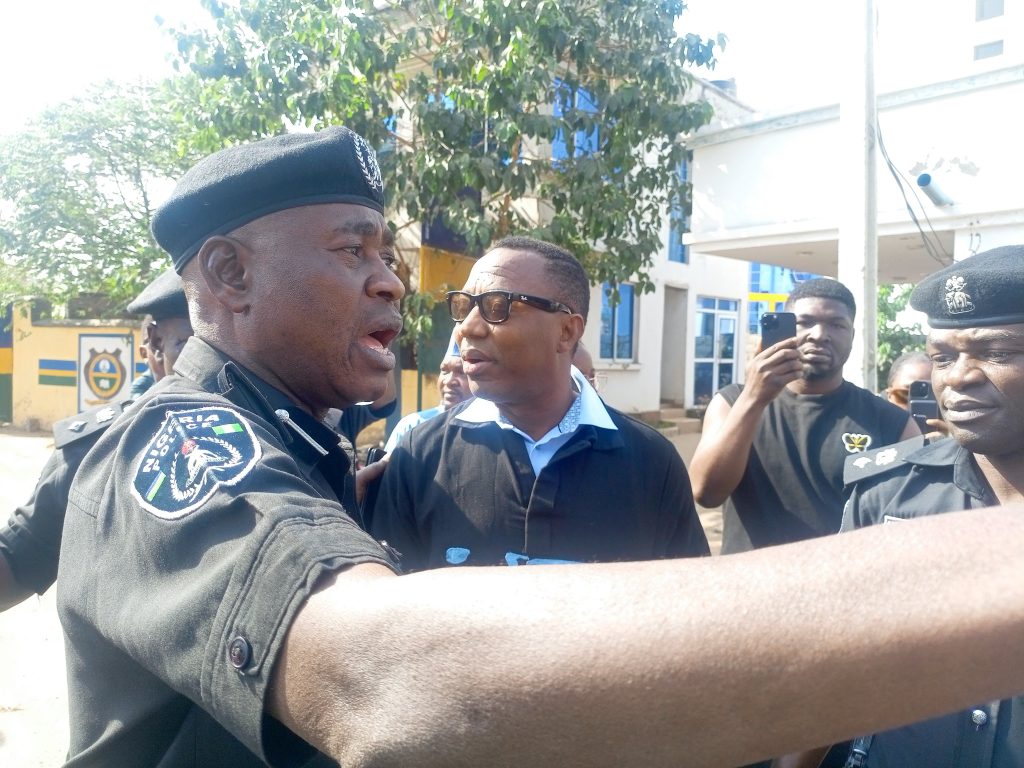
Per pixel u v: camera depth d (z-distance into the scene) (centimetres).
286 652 65
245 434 87
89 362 1255
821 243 674
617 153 720
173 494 81
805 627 52
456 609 59
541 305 190
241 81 668
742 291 1535
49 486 155
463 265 930
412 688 58
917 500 170
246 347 108
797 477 261
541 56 646
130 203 1130
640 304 1275
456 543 194
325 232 106
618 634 54
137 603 79
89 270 1109
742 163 705
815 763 163
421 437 214
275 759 68
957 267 159
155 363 240
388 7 719
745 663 52
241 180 105
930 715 50
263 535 72
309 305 106
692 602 55
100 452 100
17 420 1348
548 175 801
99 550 89
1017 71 534
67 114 1072
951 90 564
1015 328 148
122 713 94
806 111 655
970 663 49
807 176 662
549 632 56
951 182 570
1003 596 50
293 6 658
